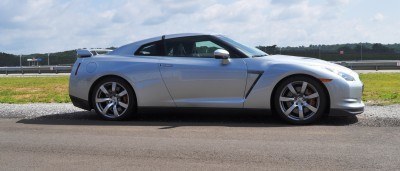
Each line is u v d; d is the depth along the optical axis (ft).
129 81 23.90
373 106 27.84
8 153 16.49
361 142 17.21
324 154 15.39
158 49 24.27
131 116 24.62
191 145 17.24
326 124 21.66
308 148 16.34
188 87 23.20
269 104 22.18
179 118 24.56
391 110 25.35
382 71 95.66
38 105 32.07
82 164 14.70
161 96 23.62
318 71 21.49
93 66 24.66
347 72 22.21
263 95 22.17
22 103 34.83
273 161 14.62
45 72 134.10
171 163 14.62
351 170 13.42
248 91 22.39
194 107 23.18
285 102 22.13
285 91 22.03
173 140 18.29
